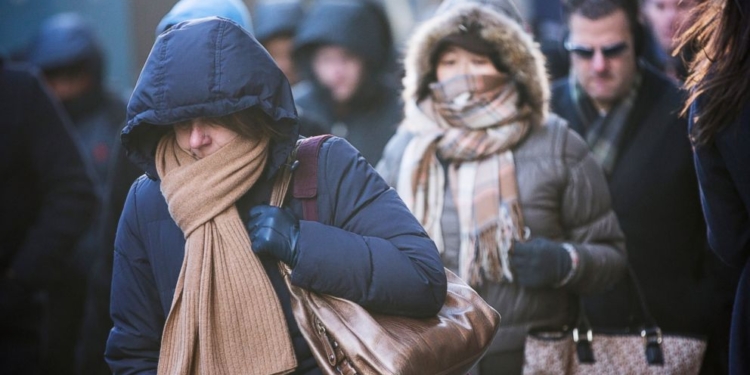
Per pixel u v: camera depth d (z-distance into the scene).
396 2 29.42
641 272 14.79
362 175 9.59
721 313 14.74
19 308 16.53
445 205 13.03
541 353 12.58
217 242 9.24
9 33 26.33
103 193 22.12
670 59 16.88
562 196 13.04
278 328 9.22
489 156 13.02
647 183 14.75
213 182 9.18
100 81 22.86
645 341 12.73
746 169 10.25
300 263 9.13
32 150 16.61
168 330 9.38
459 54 13.16
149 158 9.58
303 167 9.55
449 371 9.36
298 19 21.94
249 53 9.07
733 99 10.11
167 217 9.60
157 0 27.62
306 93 19.91
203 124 9.20
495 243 12.76
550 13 25.73
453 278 10.02
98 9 27.16
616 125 14.92
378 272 9.19
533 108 13.15
